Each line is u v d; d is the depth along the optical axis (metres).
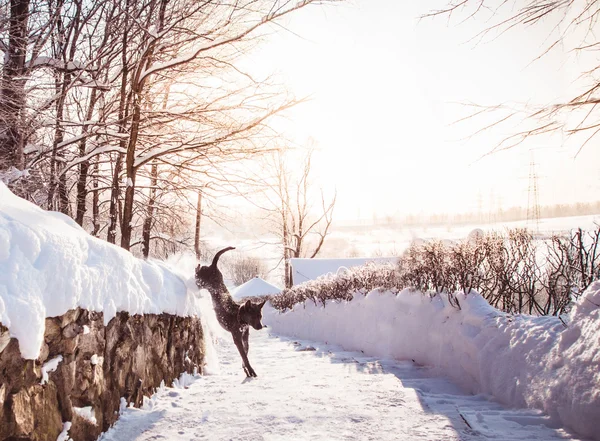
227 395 4.23
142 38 7.14
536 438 2.92
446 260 6.95
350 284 11.34
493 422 3.28
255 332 20.47
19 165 6.65
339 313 11.46
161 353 4.60
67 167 7.49
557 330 3.93
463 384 5.27
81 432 2.94
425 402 3.65
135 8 6.94
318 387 4.33
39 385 2.52
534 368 3.80
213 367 6.80
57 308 2.73
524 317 4.58
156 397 4.25
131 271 4.00
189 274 6.52
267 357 9.20
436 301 6.75
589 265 5.36
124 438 3.17
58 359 2.73
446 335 6.01
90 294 3.16
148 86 7.57
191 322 5.82
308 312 14.80
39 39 7.10
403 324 7.57
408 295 7.63
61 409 2.75
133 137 7.19
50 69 7.32
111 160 8.74
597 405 2.91
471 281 6.39
